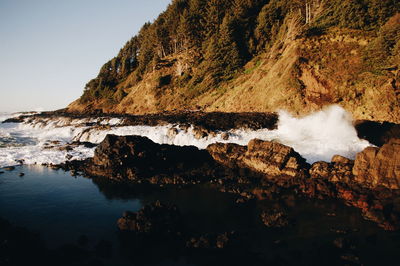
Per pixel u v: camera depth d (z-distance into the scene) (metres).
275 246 12.92
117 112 75.19
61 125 59.19
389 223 14.62
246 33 64.31
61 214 16.38
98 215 16.30
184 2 86.88
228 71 59.28
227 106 48.78
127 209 17.20
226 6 72.75
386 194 16.84
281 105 41.22
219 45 62.03
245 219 15.80
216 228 14.74
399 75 33.75
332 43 43.69
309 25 51.03
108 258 11.90
